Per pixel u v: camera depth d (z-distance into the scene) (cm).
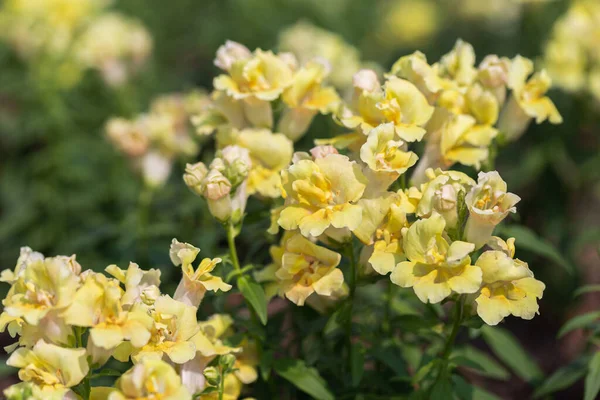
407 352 82
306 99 79
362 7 172
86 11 124
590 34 98
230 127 79
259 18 149
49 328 69
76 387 70
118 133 95
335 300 77
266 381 81
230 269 80
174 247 73
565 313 111
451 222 71
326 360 80
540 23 116
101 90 125
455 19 161
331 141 76
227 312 81
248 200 83
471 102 79
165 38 164
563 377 83
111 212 113
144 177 96
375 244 73
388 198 73
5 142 134
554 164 107
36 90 121
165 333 70
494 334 86
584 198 117
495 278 70
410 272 70
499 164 112
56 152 116
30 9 121
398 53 160
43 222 116
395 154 73
